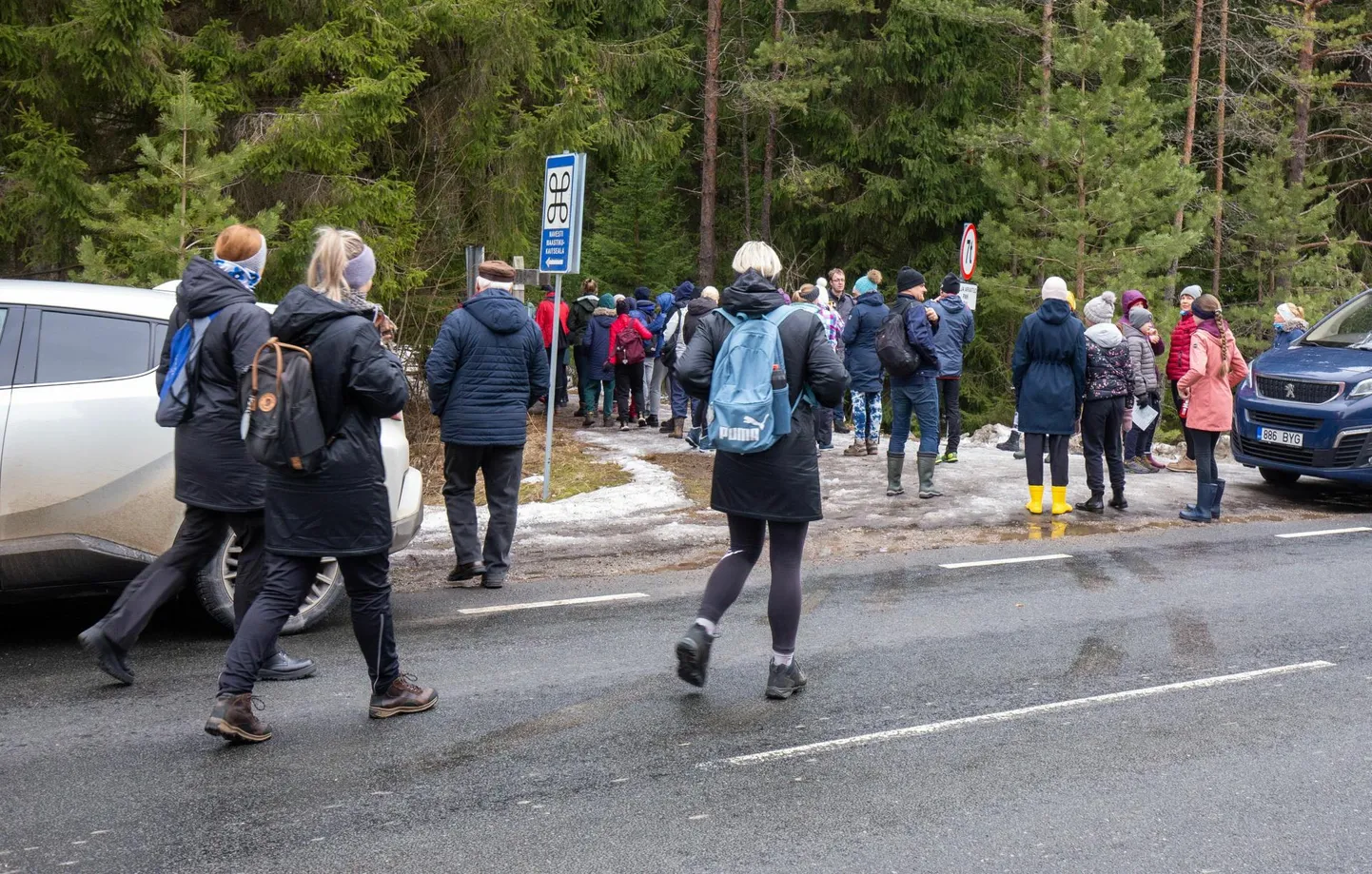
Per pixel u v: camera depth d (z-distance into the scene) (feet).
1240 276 96.99
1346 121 91.25
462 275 53.52
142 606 17.16
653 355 54.60
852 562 27.53
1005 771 14.74
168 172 37.73
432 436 46.32
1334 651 20.20
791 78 88.79
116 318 19.83
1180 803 13.84
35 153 39.93
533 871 12.02
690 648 16.80
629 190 94.27
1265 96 86.63
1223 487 33.58
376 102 44.88
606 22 77.25
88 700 17.21
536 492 36.96
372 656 16.31
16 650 19.76
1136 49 74.23
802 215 96.63
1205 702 17.47
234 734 15.20
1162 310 73.00
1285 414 37.40
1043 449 33.60
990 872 12.07
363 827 13.02
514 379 24.71
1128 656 19.80
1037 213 79.41
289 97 47.34
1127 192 71.61
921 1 82.69
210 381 16.81
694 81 95.55
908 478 39.99
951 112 88.53
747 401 16.35
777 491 16.79
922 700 17.46
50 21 40.75
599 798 13.83
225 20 45.83
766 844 12.66
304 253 44.37
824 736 15.90
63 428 18.95
